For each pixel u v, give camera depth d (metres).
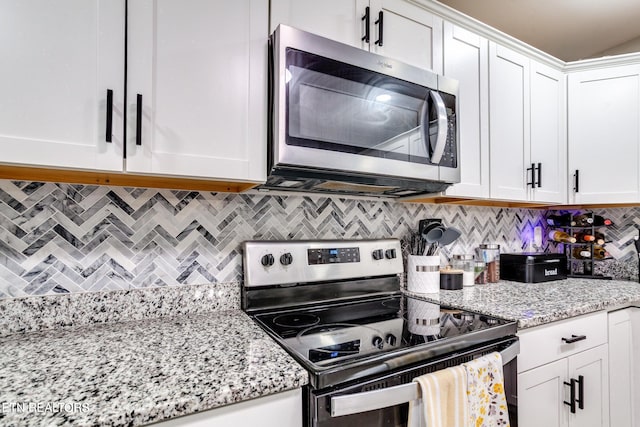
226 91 0.99
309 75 1.05
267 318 1.17
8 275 0.98
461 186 1.51
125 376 0.67
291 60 1.02
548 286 1.78
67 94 0.81
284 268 1.28
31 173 0.95
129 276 1.13
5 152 0.74
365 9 1.28
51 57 0.79
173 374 0.69
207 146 0.96
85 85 0.82
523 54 1.76
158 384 0.64
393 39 1.34
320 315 1.22
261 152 1.04
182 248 1.21
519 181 1.71
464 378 0.89
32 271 1.00
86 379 0.66
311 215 1.48
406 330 1.05
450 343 0.95
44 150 0.78
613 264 2.13
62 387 0.62
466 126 1.54
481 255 1.91
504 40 1.67
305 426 0.74
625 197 1.81
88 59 0.83
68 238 1.05
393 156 1.20
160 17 0.91
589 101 1.90
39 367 0.72
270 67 1.06
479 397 0.92
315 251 1.35
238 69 1.01
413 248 1.68
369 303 1.40
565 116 1.93
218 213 1.28
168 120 0.91
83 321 1.04
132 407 0.56
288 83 1.01
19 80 0.76
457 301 1.42
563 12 1.83
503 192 1.65
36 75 0.78
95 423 0.52
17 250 0.99
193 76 0.95
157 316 1.14
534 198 1.77
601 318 1.46
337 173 1.14
